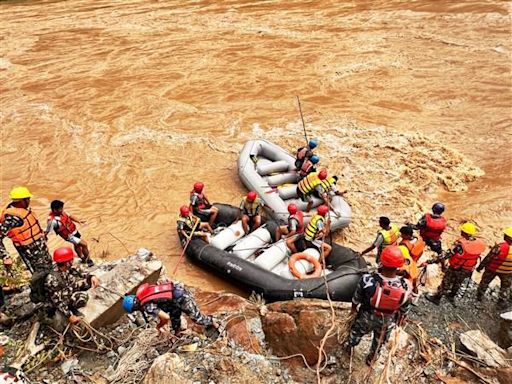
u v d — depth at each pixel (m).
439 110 14.85
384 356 5.41
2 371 5.07
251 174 10.60
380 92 16.16
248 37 21.86
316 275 7.80
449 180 11.30
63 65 19.25
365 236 9.71
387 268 4.71
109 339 5.80
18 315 6.15
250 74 17.95
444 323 6.42
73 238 7.92
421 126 13.93
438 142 12.87
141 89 16.92
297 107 15.36
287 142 13.29
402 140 12.95
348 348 5.34
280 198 9.98
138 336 5.87
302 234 8.42
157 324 5.70
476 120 14.16
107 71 18.56
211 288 8.26
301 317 5.52
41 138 13.87
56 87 17.22
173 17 25.30
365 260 8.73
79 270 5.92
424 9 24.23
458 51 19.08
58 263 5.54
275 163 11.14
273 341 5.57
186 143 13.43
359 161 12.15
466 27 21.48
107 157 12.88
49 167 12.49
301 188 9.58
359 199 10.74
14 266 7.26
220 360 5.20
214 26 23.62
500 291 6.89
